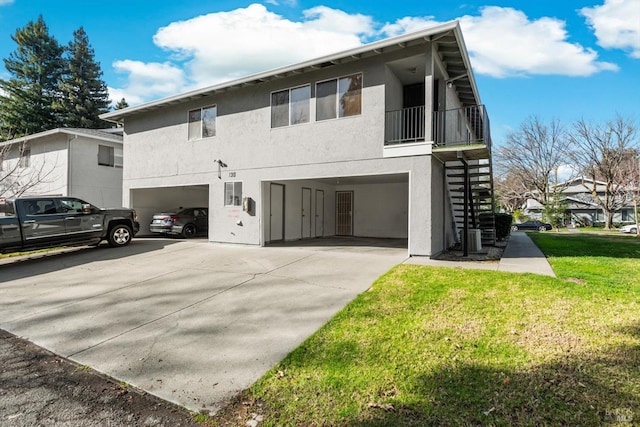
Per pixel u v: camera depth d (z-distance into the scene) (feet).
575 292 17.65
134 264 28.89
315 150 32.99
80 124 107.24
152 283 22.86
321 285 20.92
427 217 28.09
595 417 8.17
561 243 42.11
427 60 28.12
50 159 53.93
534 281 19.79
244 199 37.22
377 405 9.10
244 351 12.94
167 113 43.96
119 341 14.30
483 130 29.40
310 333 14.24
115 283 23.15
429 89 28.02
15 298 20.63
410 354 11.73
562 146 110.11
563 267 24.18
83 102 110.11
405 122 34.73
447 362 11.07
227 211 38.70
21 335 15.33
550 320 14.05
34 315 17.75
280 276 23.38
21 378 11.57
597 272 22.38
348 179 45.55
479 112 42.04
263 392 10.16
